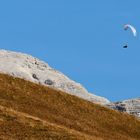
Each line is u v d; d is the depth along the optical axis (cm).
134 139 17788
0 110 15288
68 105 18962
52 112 17738
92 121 18138
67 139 14300
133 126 18950
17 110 16762
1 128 14125
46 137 14162
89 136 15712
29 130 14388
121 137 17525
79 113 18525
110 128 18125
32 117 15550
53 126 15112
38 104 18038
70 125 17000
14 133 14000
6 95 17862
